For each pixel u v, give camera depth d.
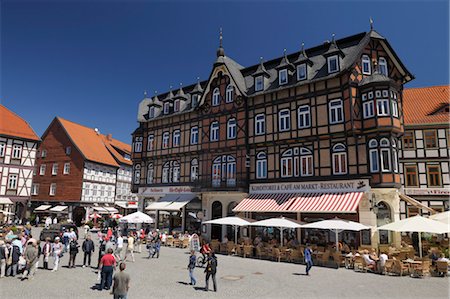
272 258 19.94
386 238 19.83
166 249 23.91
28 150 38.72
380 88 20.34
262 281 13.45
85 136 51.69
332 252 17.94
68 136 47.59
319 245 21.42
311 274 15.07
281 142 23.83
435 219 18.33
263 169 24.75
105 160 50.16
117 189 52.69
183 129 30.80
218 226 26.69
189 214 28.80
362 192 19.94
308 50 25.52
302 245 20.14
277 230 23.41
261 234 24.08
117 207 52.28
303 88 23.38
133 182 34.28
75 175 45.72
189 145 29.94
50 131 49.78
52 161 48.34
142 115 35.19
